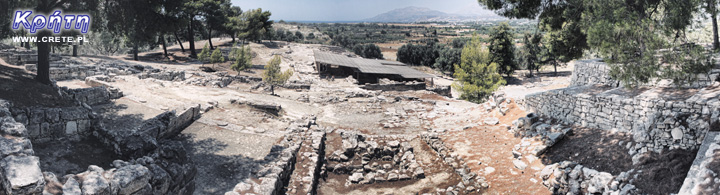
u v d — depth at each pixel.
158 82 31.77
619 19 15.10
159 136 17.95
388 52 141.88
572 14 22.69
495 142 21.17
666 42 14.34
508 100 26.45
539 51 69.81
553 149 17.94
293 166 17.53
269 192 13.34
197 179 14.46
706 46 19.19
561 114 20.75
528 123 21.34
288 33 139.38
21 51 34.47
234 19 85.12
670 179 12.67
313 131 23.44
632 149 14.90
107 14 19.22
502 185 16.39
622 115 16.69
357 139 23.11
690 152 13.35
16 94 13.49
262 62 67.69
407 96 37.62
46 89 15.80
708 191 10.28
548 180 15.52
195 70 48.56
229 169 15.68
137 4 19.17
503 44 64.62
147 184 10.05
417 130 26.23
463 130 24.30
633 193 12.78
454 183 17.48
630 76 15.09
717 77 15.27
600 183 13.78
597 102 18.20
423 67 96.88
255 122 23.39
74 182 8.62
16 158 8.19
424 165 20.11
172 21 21.52
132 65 41.97
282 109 28.88
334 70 60.94
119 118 18.94
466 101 37.94
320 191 16.89
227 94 30.39
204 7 70.75
